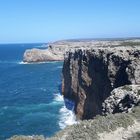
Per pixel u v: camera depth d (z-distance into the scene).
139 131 24.47
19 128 57.50
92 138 23.48
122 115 27.03
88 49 64.50
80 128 25.06
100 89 55.47
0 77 133.62
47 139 24.72
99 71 56.50
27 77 131.50
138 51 47.84
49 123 60.12
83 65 65.88
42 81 118.50
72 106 73.88
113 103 37.94
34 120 62.56
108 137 23.73
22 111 70.88
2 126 59.19
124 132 24.36
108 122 25.62
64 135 24.84
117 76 50.22
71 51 81.38
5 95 91.31
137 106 32.09
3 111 71.25
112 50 53.38
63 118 63.78
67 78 83.94
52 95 89.25
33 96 88.44
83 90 64.75
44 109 72.19
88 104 60.94
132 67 46.72
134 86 39.22
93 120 26.77
